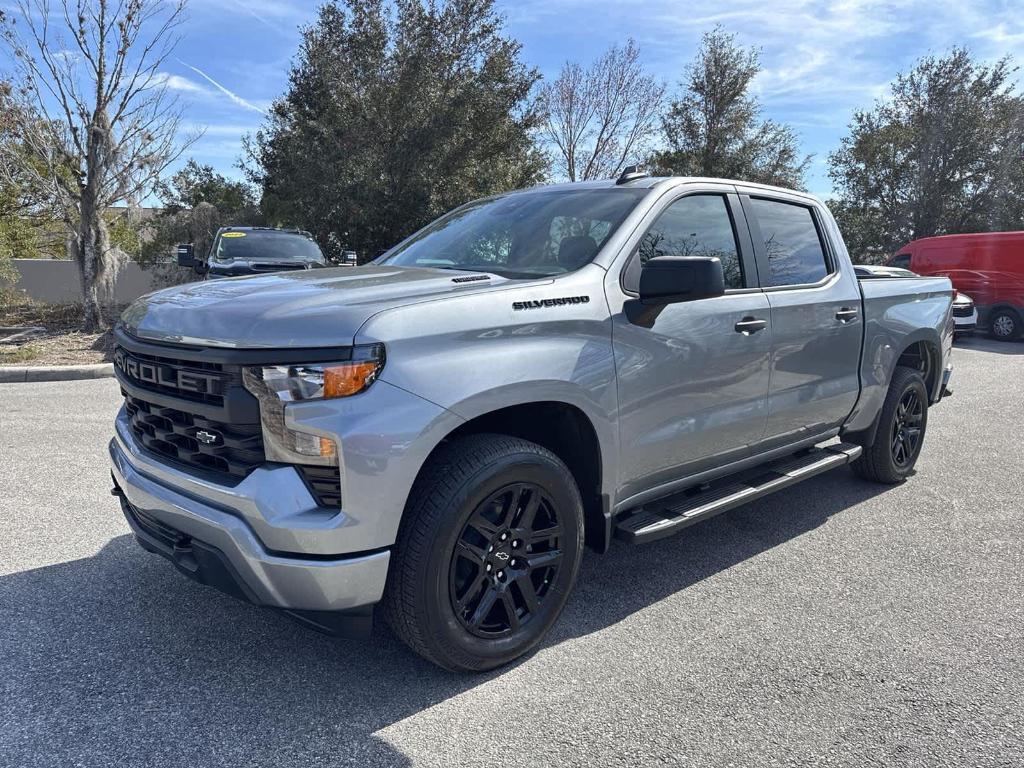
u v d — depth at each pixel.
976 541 4.18
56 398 7.81
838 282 4.34
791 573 3.74
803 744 2.39
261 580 2.39
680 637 3.09
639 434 3.14
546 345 2.77
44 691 2.64
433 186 18.27
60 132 13.12
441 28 18.59
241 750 2.34
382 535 2.39
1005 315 15.83
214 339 2.46
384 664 2.85
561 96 32.00
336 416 2.31
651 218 3.32
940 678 2.78
